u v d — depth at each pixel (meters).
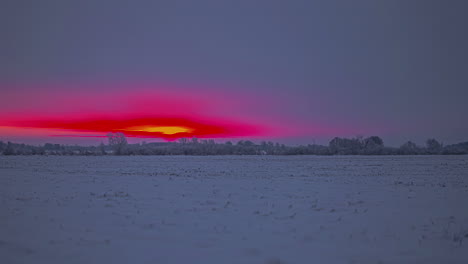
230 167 40.47
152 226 10.29
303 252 7.88
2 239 8.83
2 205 13.84
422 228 10.26
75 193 17.53
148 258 7.40
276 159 65.25
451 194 17.52
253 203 14.61
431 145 118.25
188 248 8.13
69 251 7.87
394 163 49.75
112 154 93.06
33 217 11.54
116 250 7.96
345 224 10.70
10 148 91.62
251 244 8.48
